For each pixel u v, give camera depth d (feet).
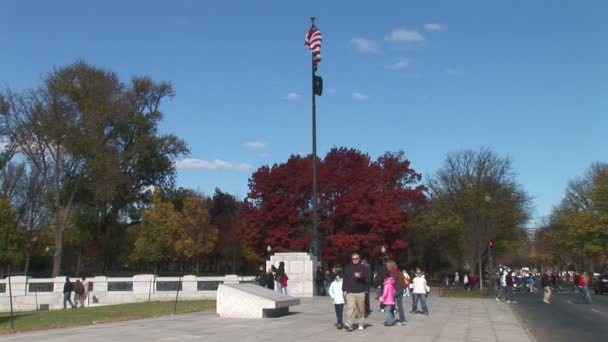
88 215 198.80
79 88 178.60
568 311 98.37
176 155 210.38
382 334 56.44
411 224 230.27
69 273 239.71
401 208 201.77
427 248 253.85
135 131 199.52
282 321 67.41
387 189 187.42
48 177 202.80
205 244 245.65
